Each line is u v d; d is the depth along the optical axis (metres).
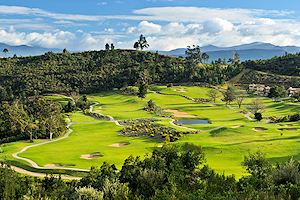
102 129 90.31
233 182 20.14
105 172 26.64
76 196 19.73
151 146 65.25
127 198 19.08
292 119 88.94
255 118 95.00
